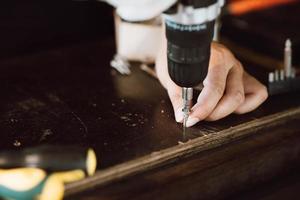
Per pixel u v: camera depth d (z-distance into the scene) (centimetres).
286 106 60
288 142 56
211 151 54
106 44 78
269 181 56
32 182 46
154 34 70
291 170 57
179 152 53
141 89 65
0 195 47
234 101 57
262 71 68
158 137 55
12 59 74
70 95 63
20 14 89
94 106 61
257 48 78
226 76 59
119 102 61
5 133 56
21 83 67
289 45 65
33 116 59
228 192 53
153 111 59
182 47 48
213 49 60
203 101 56
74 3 91
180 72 49
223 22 83
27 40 90
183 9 46
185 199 50
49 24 91
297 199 56
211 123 57
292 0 87
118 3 54
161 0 47
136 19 53
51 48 86
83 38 93
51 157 48
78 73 69
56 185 46
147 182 50
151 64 71
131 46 71
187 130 56
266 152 55
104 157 52
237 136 56
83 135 55
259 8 86
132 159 51
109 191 49
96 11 93
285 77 64
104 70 70
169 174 51
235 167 53
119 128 56
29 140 54
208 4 46
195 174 51
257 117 58
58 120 58
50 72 70
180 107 57
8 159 48
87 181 49
